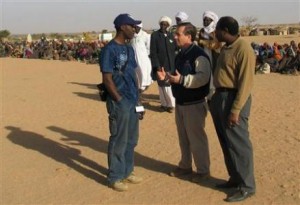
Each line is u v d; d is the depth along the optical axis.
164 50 10.27
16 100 13.51
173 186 6.25
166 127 9.45
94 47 31.80
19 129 9.75
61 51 34.25
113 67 5.96
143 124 9.77
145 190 6.16
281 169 6.70
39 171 7.07
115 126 6.07
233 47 5.34
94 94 14.28
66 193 6.18
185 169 6.57
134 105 6.20
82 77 19.75
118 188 6.15
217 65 5.56
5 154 7.98
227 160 5.91
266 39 51.84
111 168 6.22
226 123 5.51
